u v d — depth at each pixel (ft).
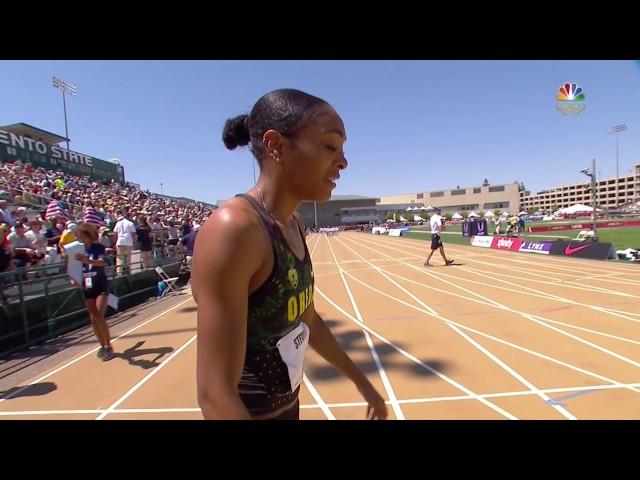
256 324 2.89
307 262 3.49
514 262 38.63
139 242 33.42
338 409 9.78
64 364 14.79
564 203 326.65
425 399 10.04
